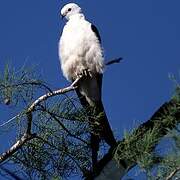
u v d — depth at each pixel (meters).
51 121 7.44
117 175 6.97
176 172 5.26
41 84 7.27
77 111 7.43
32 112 7.31
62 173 7.54
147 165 5.34
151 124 6.15
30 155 7.54
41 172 7.50
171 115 5.79
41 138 7.41
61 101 7.39
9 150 7.38
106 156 7.08
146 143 5.68
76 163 7.45
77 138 7.50
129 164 6.04
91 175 7.21
